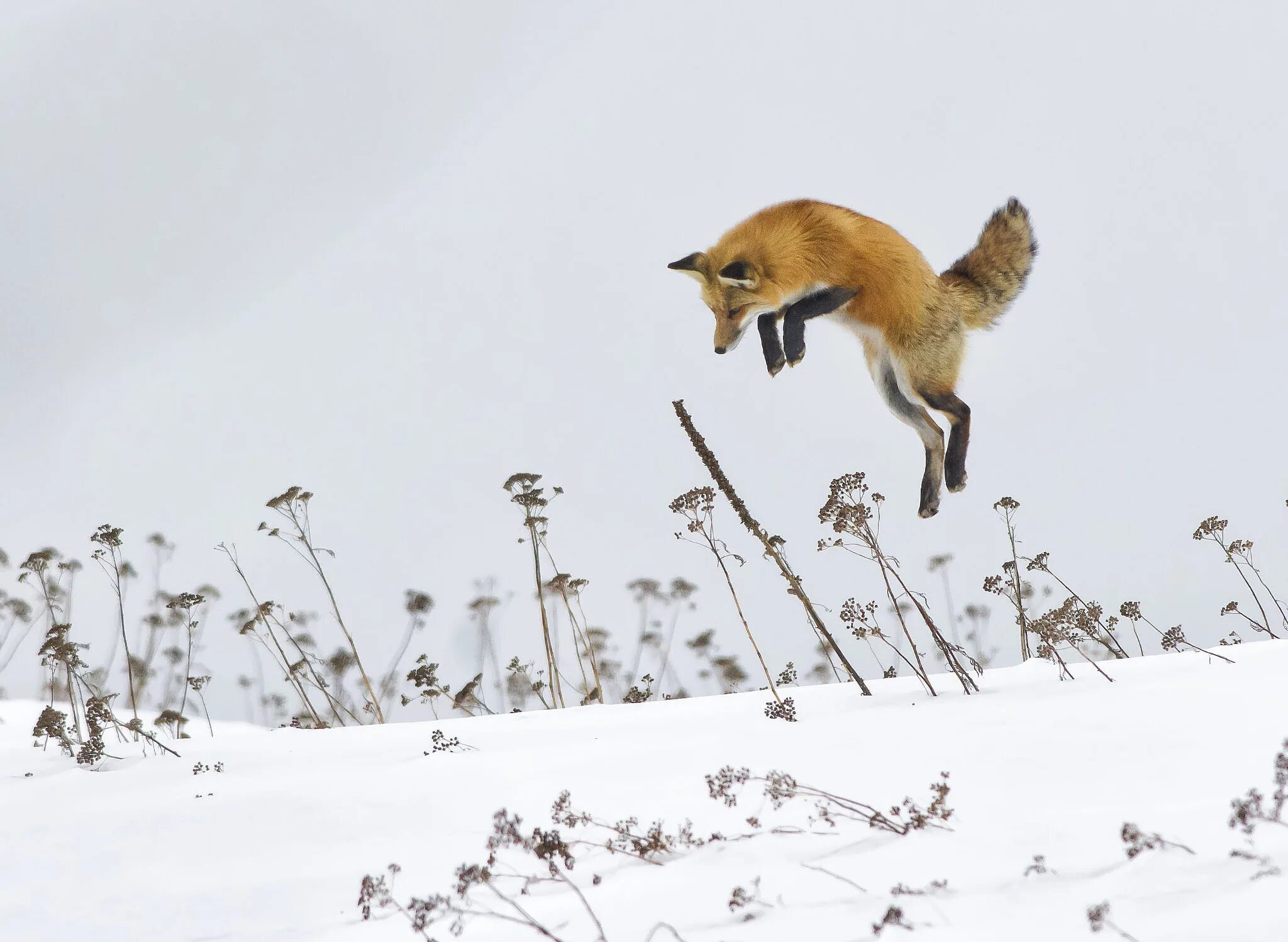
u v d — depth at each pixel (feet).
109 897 48.03
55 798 73.26
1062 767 47.42
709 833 45.01
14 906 47.75
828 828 41.75
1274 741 45.85
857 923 28.45
